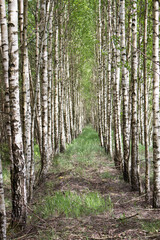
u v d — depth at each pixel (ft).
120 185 24.43
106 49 39.70
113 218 16.26
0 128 42.52
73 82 62.80
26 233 14.82
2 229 11.68
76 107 76.84
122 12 24.18
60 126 45.70
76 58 60.64
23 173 15.31
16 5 14.60
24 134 19.16
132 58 21.52
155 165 16.99
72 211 17.43
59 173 29.40
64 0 33.68
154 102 16.67
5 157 37.24
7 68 16.12
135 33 21.17
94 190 22.86
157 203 17.12
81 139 64.03
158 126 16.71
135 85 21.67
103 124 48.52
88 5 45.80
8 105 16.37
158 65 16.39
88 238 13.78
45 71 26.76
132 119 22.36
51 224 15.80
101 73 49.49
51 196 20.98
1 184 11.66
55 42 37.45
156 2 16.29
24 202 15.35
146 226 14.47
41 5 23.86
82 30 53.01
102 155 40.68
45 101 26.99
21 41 18.40
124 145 25.38
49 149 33.01
